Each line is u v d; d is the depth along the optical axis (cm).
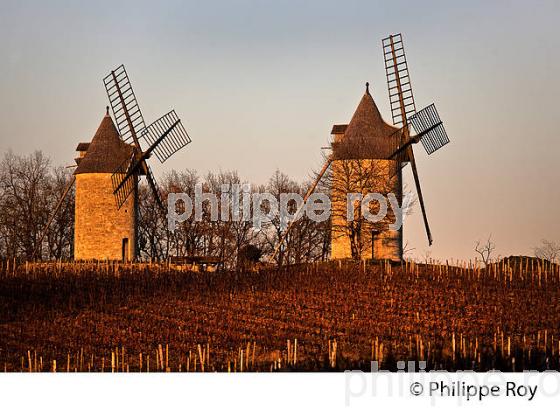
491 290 7206
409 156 8031
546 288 7300
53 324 6438
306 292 7238
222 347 5809
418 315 6469
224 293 7300
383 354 5431
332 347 5706
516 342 5750
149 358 5562
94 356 5628
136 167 8319
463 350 5359
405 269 7781
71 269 8038
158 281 7700
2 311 6762
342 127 8506
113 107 8512
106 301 7081
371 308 6750
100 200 8294
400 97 8175
